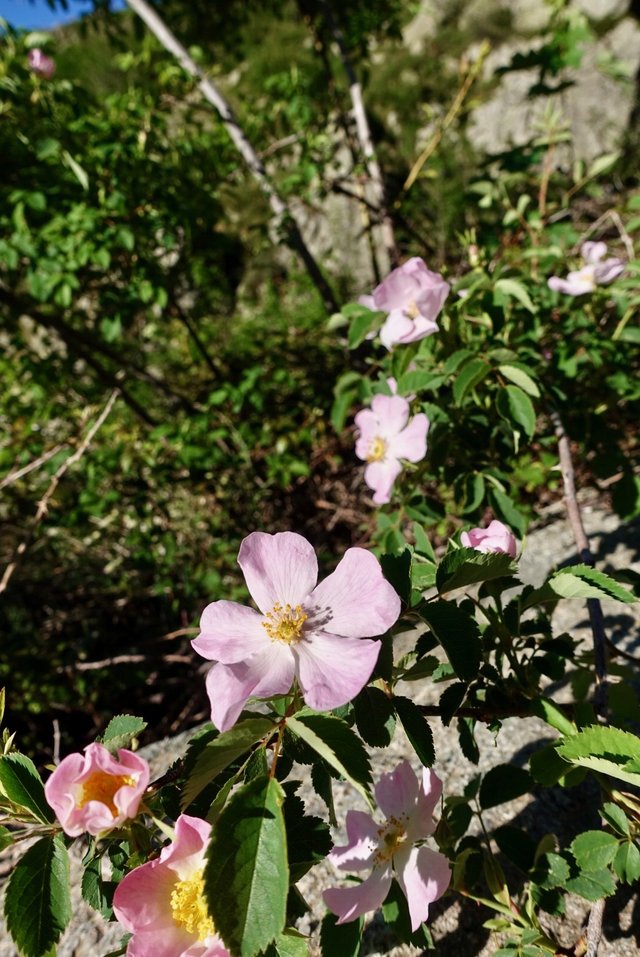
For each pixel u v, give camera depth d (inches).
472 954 8.4
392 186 39.4
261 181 26.0
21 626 20.6
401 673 7.0
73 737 19.9
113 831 5.8
